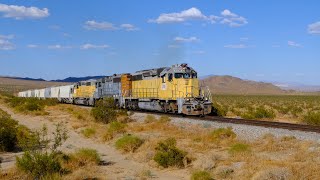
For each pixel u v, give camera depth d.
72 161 19.56
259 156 18.67
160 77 41.25
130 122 38.56
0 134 24.81
